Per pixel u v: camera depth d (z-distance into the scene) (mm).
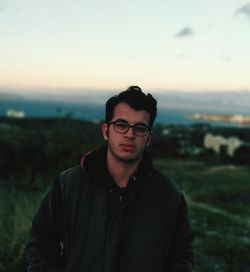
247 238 9352
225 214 13398
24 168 12984
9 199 8297
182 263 2266
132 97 2121
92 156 2146
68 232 2141
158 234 2148
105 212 2092
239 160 77438
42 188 11070
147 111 2135
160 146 77062
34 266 2166
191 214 11742
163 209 2176
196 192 22453
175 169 44500
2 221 6176
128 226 2113
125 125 2104
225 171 47312
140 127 2115
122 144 2100
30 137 14648
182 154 77625
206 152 86938
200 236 8797
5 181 12211
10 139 14125
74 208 2115
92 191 2121
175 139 94375
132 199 2127
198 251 7398
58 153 13508
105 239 2068
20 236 5422
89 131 16141
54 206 2170
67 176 2182
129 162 2115
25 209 7000
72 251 2102
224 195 22703
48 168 13195
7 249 4980
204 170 47312
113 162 2148
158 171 2268
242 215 15797
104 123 2238
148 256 2111
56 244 2225
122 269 2078
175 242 2277
